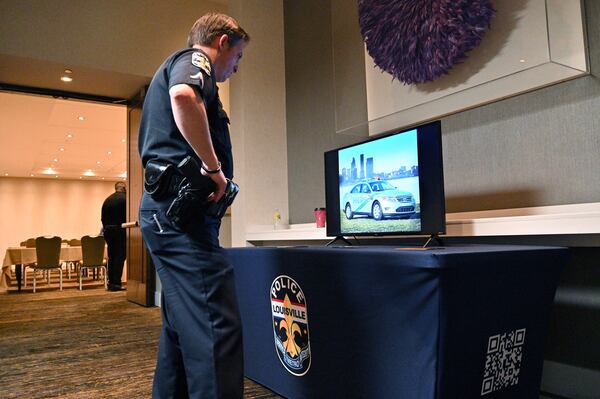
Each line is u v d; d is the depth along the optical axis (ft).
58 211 38.91
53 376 6.89
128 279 16.06
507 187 6.28
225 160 4.52
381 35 7.95
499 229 5.38
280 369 5.69
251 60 11.10
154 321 11.62
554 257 4.41
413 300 3.70
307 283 5.08
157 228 4.05
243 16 11.10
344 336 4.53
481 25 6.36
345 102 8.93
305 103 10.79
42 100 17.17
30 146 25.62
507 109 6.32
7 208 37.04
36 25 11.64
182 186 3.91
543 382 5.78
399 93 7.81
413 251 3.88
